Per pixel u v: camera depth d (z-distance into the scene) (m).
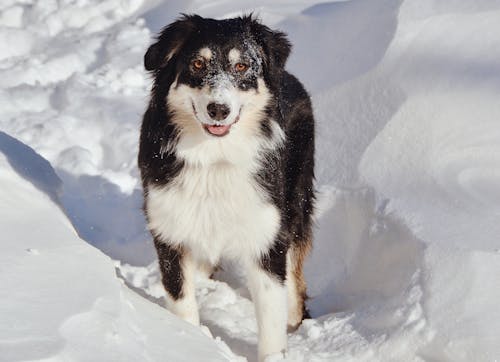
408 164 6.20
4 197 4.67
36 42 9.82
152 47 4.94
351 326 5.10
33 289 3.55
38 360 2.97
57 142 7.89
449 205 5.62
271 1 8.92
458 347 4.38
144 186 5.13
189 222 4.96
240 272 6.26
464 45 7.00
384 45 7.21
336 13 8.12
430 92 6.63
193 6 9.38
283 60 5.06
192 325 4.35
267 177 4.94
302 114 5.82
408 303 4.82
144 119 5.27
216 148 4.83
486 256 4.79
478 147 6.12
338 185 6.43
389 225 5.68
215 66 4.74
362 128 6.73
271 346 4.84
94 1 10.58
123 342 3.43
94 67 9.34
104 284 3.80
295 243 5.58
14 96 8.62
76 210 6.98
